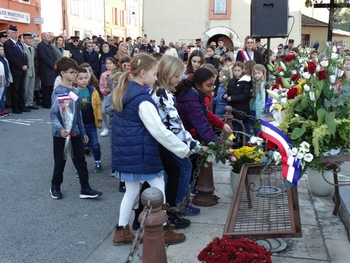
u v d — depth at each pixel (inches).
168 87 143.3
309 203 178.7
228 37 892.6
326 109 117.0
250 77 260.8
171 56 143.0
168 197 149.8
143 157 128.4
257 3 243.0
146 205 96.0
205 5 890.1
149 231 97.0
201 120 152.7
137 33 1844.2
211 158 137.3
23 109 430.0
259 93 255.1
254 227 127.4
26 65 421.4
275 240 142.9
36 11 892.0
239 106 261.4
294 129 112.9
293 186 126.3
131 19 1756.9
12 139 308.8
